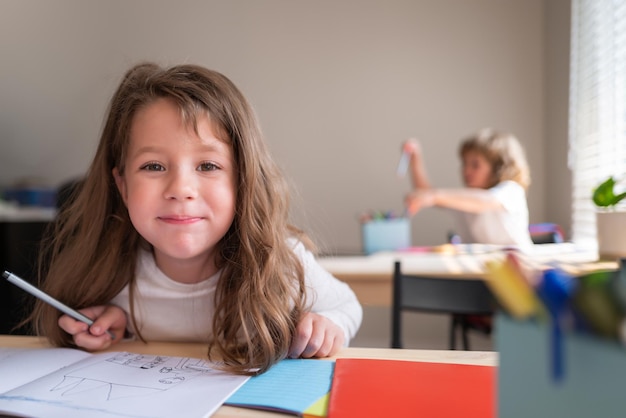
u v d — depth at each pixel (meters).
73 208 0.77
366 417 0.39
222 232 0.64
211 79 0.66
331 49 2.82
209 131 0.62
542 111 2.64
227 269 0.69
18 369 0.54
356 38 2.80
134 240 0.74
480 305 1.16
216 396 0.44
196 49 2.90
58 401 0.43
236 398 0.44
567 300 0.28
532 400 0.29
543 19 2.62
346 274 1.43
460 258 1.66
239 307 0.63
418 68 2.76
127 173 0.64
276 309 0.62
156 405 0.42
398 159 2.78
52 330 0.67
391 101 2.79
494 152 2.16
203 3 2.89
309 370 0.52
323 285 0.80
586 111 2.03
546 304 0.29
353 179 2.81
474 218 2.11
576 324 0.28
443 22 2.74
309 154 2.83
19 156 3.00
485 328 1.72
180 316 0.73
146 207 0.60
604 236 1.45
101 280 0.72
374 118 2.80
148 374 0.51
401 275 1.21
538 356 0.29
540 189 2.63
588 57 2.02
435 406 0.41
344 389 0.45
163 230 0.61
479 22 2.70
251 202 0.67
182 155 0.61
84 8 2.97
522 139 2.66
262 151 0.71
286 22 2.84
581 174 2.09
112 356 0.58
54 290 0.72
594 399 0.27
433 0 2.74
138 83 0.67
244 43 2.87
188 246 0.61
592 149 1.96
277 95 2.85
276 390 0.46
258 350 0.57
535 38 2.64
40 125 3.00
